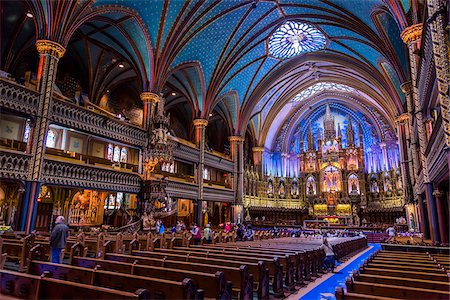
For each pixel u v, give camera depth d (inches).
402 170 1054.4
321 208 1604.3
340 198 1588.3
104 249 322.7
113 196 1110.4
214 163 1274.6
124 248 469.1
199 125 1198.3
